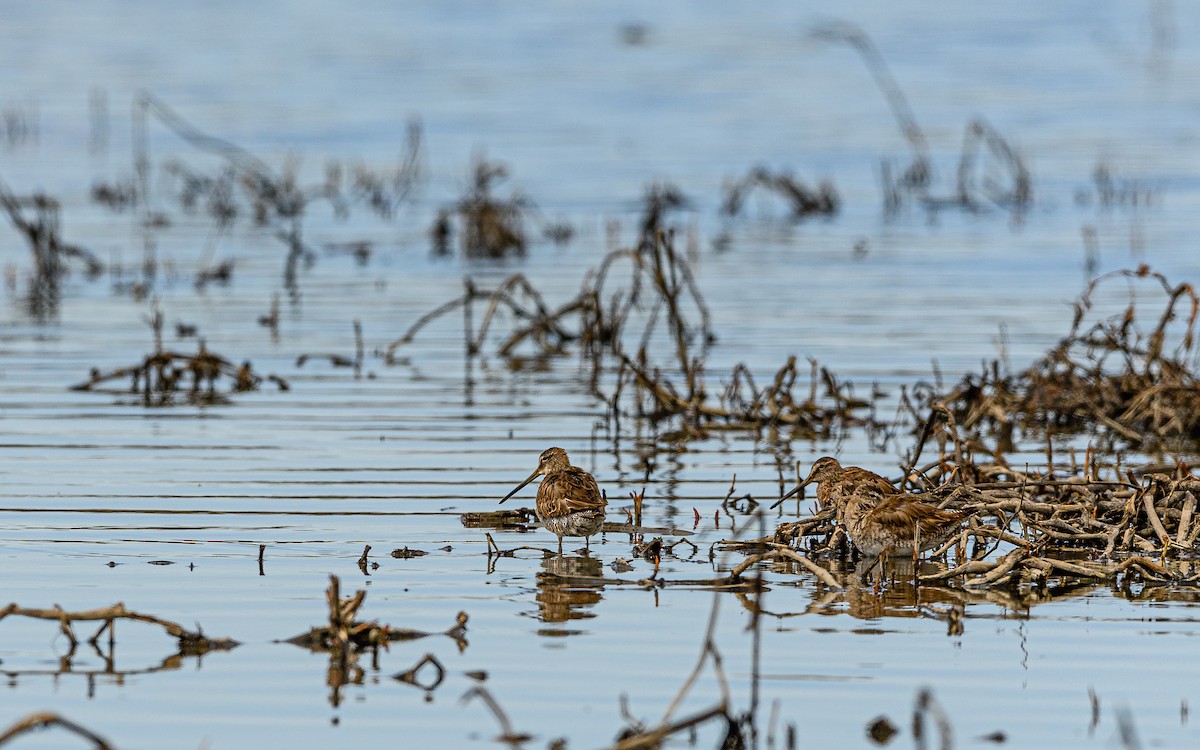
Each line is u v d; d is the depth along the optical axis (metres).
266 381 64.88
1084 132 131.00
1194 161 119.31
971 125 120.06
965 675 34.09
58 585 39.34
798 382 64.56
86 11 189.12
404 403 61.25
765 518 45.94
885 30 181.25
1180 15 189.38
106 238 99.19
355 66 157.62
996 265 89.31
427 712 32.19
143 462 51.66
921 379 64.56
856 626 37.12
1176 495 43.56
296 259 94.50
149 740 30.86
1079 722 31.73
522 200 100.25
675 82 152.12
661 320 77.31
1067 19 187.50
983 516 44.62
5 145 126.69
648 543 43.28
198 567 40.88
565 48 169.38
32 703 32.53
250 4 195.38
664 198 108.50
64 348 70.81
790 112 139.88
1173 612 38.12
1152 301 78.81
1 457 52.22
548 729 31.39
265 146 125.31
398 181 114.81
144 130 132.12
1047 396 60.06
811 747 30.64
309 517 45.50
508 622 37.25
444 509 46.56
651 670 34.34
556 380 65.88
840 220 105.62
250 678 33.91
